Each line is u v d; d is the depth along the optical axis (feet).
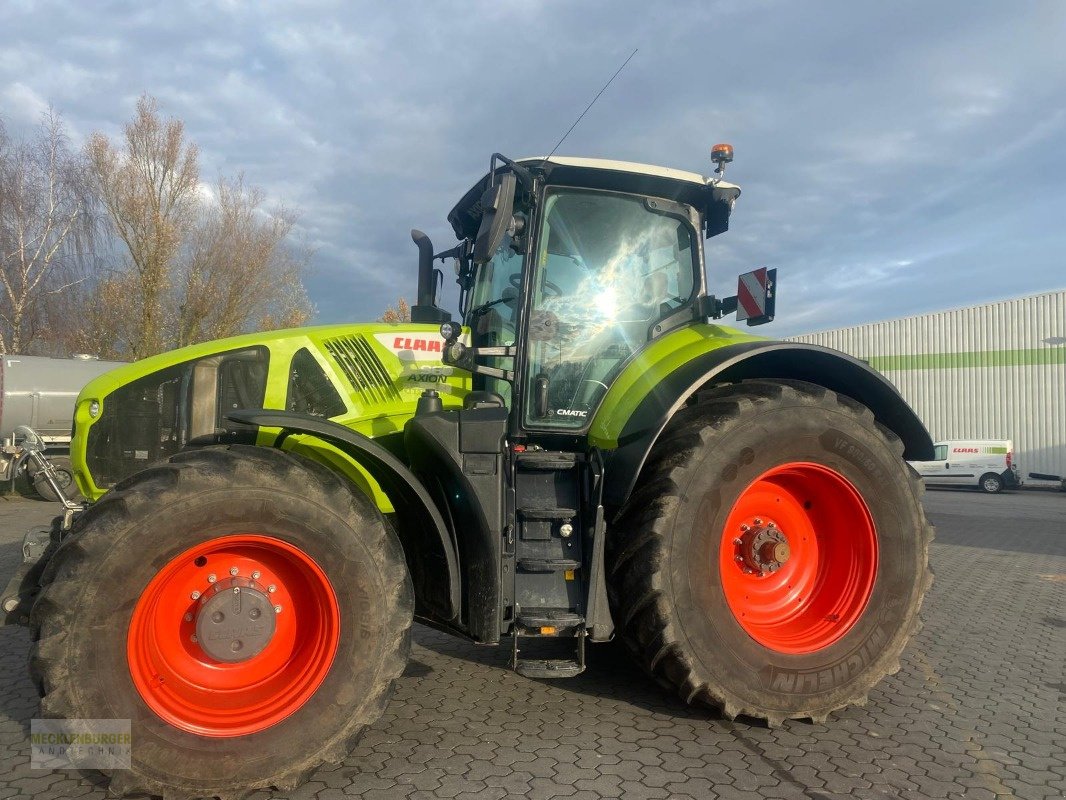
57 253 73.31
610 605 10.85
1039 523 41.60
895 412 12.64
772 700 10.49
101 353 79.25
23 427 11.24
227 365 11.79
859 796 8.58
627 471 10.39
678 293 13.10
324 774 8.96
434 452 10.27
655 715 10.97
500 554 10.11
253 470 8.75
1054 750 9.95
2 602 9.43
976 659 14.23
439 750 9.66
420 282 15.97
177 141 76.28
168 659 8.68
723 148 12.86
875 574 11.30
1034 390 85.81
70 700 7.82
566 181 12.45
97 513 8.25
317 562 8.86
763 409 10.95
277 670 9.11
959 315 91.15
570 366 12.27
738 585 11.55
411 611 9.37
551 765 9.23
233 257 80.12
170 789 8.10
